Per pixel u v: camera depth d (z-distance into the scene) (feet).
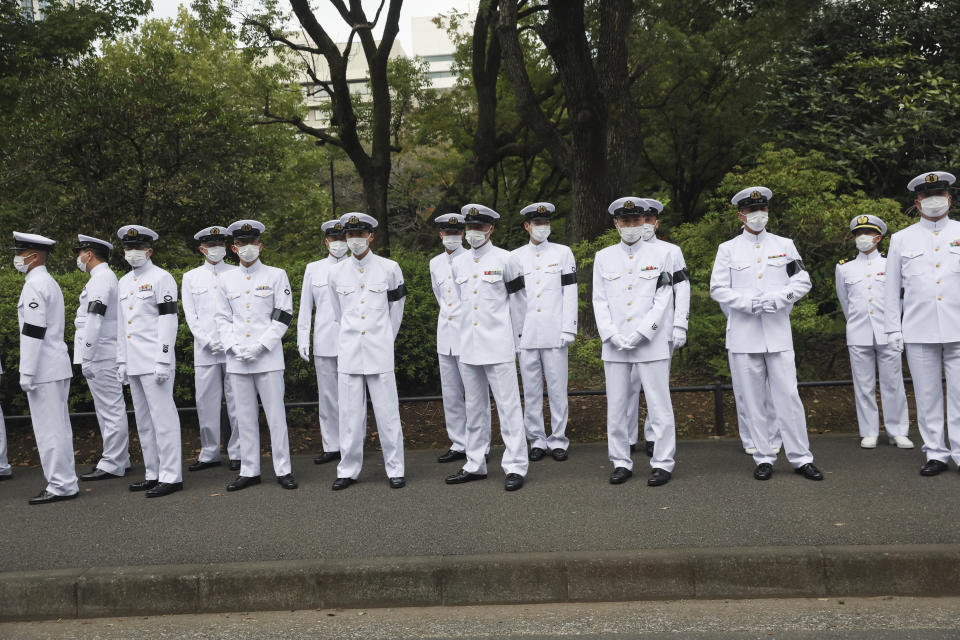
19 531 18.40
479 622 13.93
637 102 64.13
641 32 62.18
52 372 21.09
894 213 30.89
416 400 26.17
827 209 31.22
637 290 20.57
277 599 14.94
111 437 23.79
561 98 67.21
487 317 20.79
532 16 63.67
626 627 13.42
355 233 21.09
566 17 39.14
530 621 13.87
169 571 15.15
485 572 14.80
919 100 42.29
